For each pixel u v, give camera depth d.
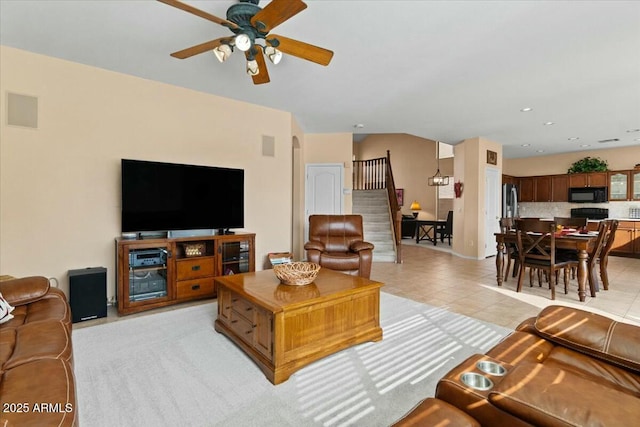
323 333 2.39
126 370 2.25
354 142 12.90
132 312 3.38
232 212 4.37
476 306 3.68
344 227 4.92
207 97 4.38
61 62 3.37
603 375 1.28
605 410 0.85
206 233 4.17
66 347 1.55
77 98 3.46
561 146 7.93
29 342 1.53
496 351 1.45
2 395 1.12
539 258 4.14
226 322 2.81
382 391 2.03
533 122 5.69
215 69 3.60
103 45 3.06
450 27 2.66
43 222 3.30
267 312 2.20
